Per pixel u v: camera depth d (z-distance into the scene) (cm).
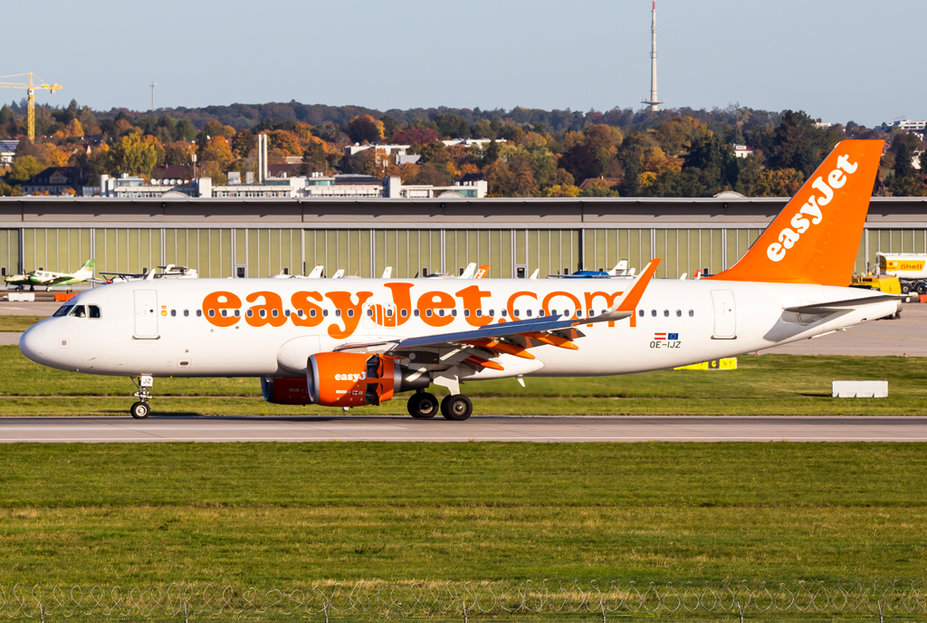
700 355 19688
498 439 16262
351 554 9794
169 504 11888
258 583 8794
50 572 9131
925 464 14600
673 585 8831
